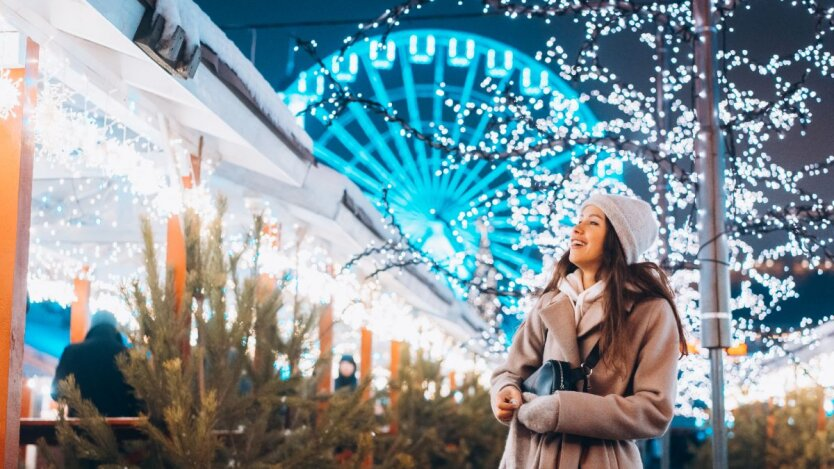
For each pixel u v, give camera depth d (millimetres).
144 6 4703
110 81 5637
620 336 3033
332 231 9898
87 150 5723
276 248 8961
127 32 4664
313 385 6746
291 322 6727
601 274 3156
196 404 5895
